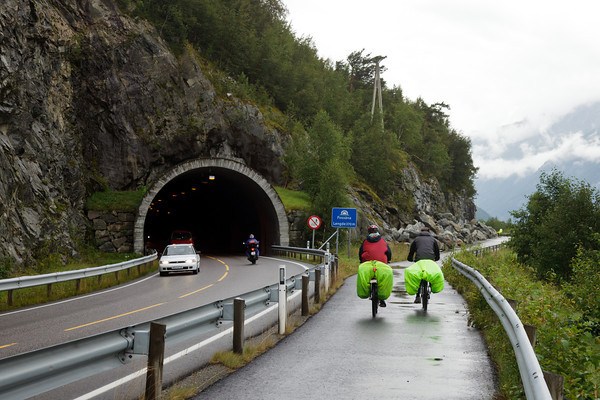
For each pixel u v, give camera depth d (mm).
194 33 69312
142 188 48688
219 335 10977
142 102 50219
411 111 116000
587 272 22781
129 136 48594
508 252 51469
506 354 8016
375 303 13445
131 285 23875
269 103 68688
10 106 29734
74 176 40375
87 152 46031
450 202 126250
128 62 49938
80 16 48594
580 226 35781
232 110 57438
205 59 61500
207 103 55312
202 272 30594
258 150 58844
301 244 51062
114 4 51812
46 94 35781
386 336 10930
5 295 19062
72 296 19875
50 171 34562
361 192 73375
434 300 17188
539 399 4262
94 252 39875
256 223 60000
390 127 115625
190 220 83750
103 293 20656
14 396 4465
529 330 6812
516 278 15523
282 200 52562
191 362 8742
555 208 37375
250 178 48469
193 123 53406
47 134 34906
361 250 14430
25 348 10000
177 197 71938
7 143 28734
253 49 74250
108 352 5723
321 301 16359
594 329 12367
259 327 11914
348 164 72125
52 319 13922
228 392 6953
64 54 42250
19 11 31750
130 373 8219
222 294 18875
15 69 30344
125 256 40938
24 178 29891
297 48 96062
